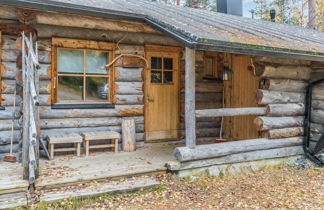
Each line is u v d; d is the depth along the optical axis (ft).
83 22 17.76
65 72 18.34
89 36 18.60
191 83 15.61
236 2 33.50
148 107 21.09
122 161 16.49
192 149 15.71
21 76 15.74
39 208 11.03
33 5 14.34
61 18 16.98
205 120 23.38
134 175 14.56
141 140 20.62
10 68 16.74
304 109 20.49
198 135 23.04
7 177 12.82
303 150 20.27
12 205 11.09
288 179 16.44
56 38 17.65
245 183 15.51
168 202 12.48
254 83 21.25
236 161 17.31
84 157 17.19
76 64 18.65
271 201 12.94
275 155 18.95
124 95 19.85
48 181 12.70
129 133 19.26
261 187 14.89
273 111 18.83
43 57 17.42
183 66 22.13
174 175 15.26
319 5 57.31
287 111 19.52
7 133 16.58
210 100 23.68
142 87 20.49
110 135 18.15
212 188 14.49
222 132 24.20
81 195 12.03
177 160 15.61
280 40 18.24
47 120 17.63
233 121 23.63
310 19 51.11
